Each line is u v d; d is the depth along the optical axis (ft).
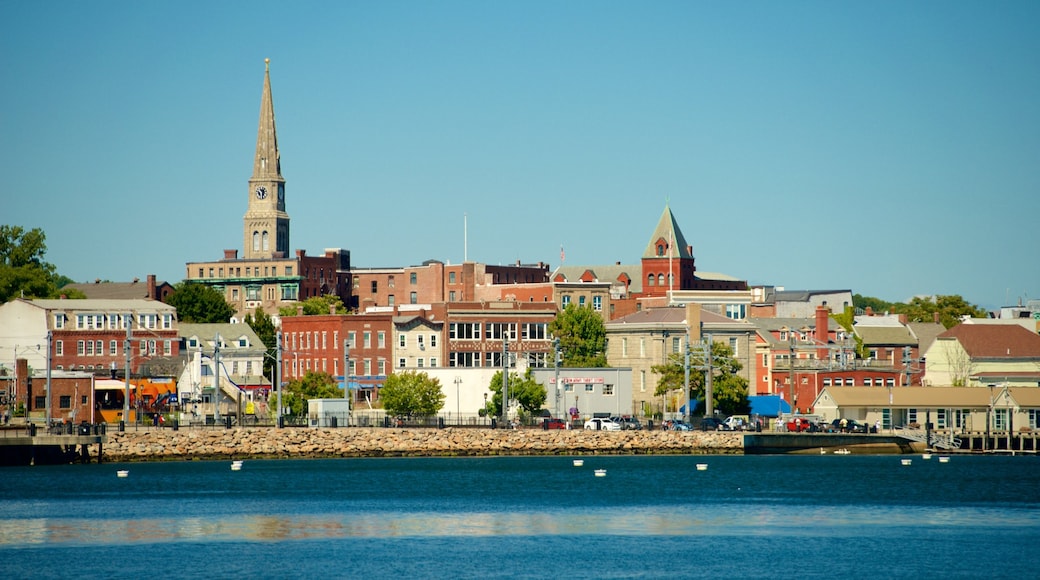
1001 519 554.46
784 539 501.56
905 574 440.86
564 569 445.37
